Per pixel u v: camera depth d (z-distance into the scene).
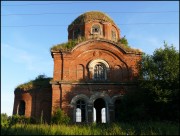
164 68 29.06
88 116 31.20
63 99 31.56
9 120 22.64
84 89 32.22
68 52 33.31
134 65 33.66
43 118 32.91
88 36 37.84
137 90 31.52
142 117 28.75
